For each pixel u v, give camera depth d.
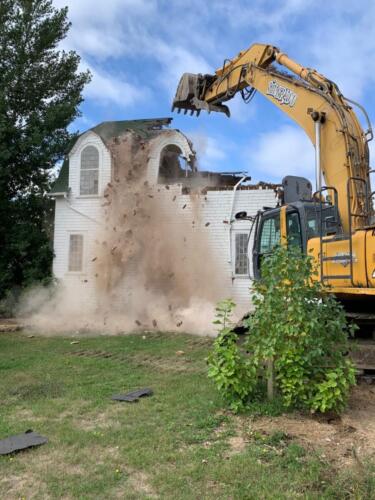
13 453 4.41
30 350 10.20
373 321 6.60
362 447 4.41
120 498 3.57
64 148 19.70
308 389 5.32
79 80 20.73
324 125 7.12
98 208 18.06
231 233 16.36
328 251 6.36
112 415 5.54
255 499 3.50
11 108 19.23
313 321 5.20
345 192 6.62
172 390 6.60
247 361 5.51
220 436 4.74
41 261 18.41
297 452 4.25
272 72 8.60
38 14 19.36
